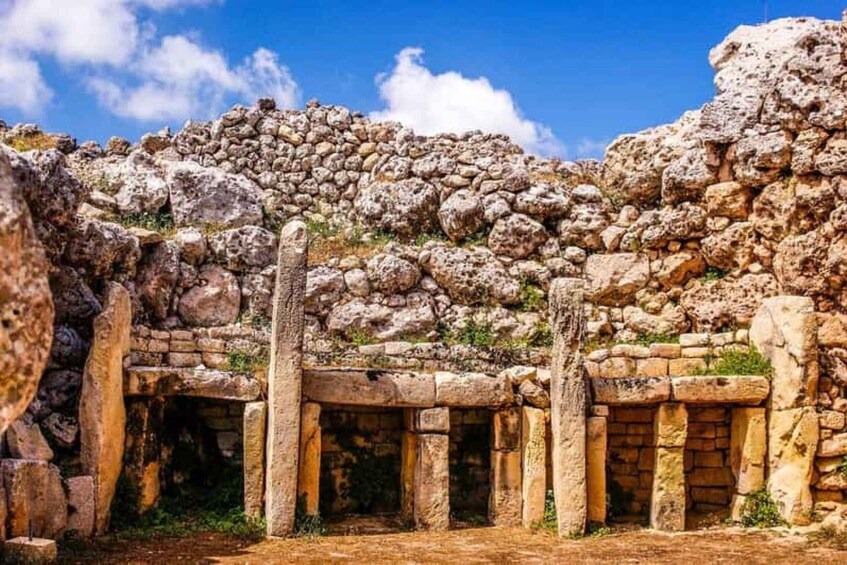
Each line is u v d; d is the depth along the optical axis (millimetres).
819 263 16609
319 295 18281
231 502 14898
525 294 18859
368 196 19812
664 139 20172
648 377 15562
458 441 16734
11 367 3408
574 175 20781
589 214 19578
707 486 16344
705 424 16453
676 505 15164
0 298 3389
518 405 15453
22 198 3572
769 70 18109
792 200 17188
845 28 16828
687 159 18812
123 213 18312
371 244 19312
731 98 18297
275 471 13867
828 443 15445
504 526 15172
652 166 19547
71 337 14398
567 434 14625
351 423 16438
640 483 16531
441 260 18750
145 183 18656
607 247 19359
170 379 14055
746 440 15656
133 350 15602
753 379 15562
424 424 14914
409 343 17500
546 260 19281
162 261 16969
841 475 15312
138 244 16438
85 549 12141
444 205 19578
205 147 20266
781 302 15852
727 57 19516
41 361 3527
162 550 12422
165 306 17031
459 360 17203
